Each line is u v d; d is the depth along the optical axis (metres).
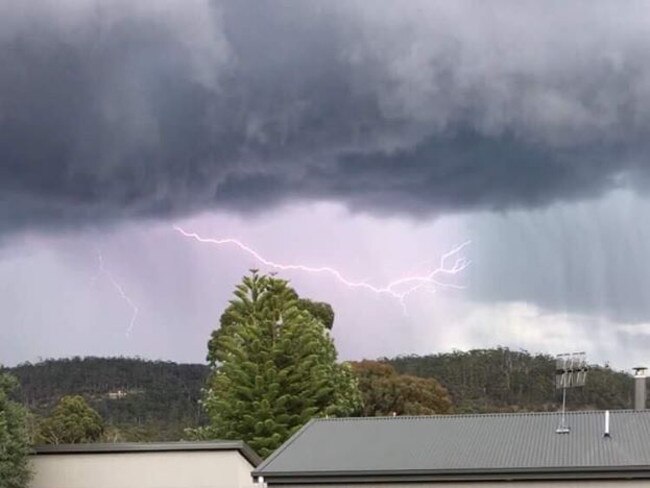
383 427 32.78
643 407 33.84
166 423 71.88
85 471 34.94
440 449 29.70
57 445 35.38
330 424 33.72
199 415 71.56
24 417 34.97
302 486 29.03
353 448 30.66
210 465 34.31
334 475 28.73
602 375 63.50
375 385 71.81
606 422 30.25
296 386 50.75
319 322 60.81
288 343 50.97
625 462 26.77
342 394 57.59
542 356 79.81
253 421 49.38
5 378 35.75
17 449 33.88
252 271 53.53
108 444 35.09
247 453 34.66
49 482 35.00
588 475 26.92
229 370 51.16
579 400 61.34
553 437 29.77
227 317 64.50
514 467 27.38
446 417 33.34
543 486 27.33
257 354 51.06
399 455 29.50
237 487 34.09
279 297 52.72
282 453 30.77
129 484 34.56
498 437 30.42
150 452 34.66
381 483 28.56
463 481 27.95
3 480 33.09
